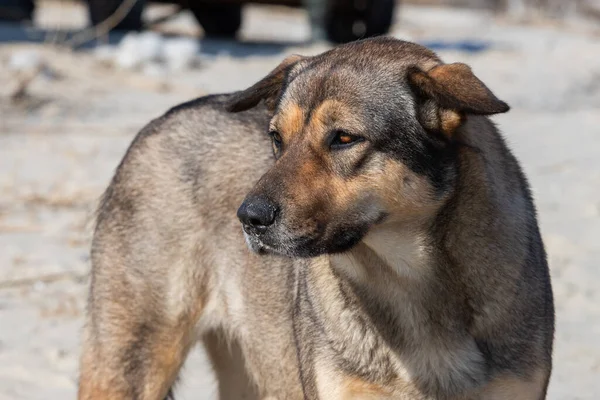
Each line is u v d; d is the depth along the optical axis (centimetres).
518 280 833
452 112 820
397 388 845
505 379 827
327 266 865
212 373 1093
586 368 1222
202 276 1011
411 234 826
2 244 1623
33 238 1655
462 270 824
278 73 918
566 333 1325
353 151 808
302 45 3828
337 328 856
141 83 2834
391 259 830
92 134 2294
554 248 1648
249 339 995
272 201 790
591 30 5709
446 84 809
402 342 838
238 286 991
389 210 817
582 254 1625
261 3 3866
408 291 833
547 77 3431
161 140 1041
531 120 2688
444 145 830
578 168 2164
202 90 2808
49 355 1256
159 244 1009
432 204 819
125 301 1014
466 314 827
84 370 1031
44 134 2283
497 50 4100
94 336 1027
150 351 1012
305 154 812
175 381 1049
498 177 854
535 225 892
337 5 3841
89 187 1909
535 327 841
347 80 820
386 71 830
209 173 1004
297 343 904
